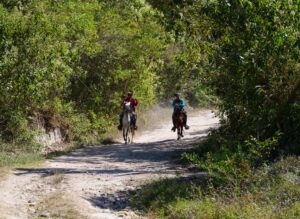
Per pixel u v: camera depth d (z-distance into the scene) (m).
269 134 15.75
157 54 34.16
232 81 17.75
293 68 15.27
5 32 19.53
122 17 34.22
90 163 19.00
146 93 35.91
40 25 20.31
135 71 33.47
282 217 9.28
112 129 31.27
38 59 20.41
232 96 17.59
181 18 18.23
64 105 26.22
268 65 15.59
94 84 30.92
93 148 24.78
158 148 24.17
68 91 27.77
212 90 20.39
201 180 13.73
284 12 14.93
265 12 15.02
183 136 29.50
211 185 12.63
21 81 20.12
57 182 14.55
